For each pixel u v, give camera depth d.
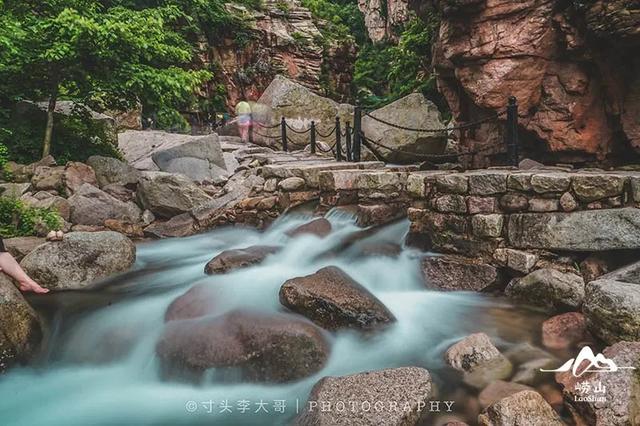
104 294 4.88
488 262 4.78
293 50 22.58
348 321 3.85
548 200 4.45
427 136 10.51
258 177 8.58
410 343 3.85
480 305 4.48
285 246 5.80
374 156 10.28
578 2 6.23
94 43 7.62
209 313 4.01
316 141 13.24
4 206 6.62
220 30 20.88
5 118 8.60
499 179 4.70
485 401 2.99
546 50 6.89
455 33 7.32
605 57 6.49
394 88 16.94
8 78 8.38
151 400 3.35
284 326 3.61
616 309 3.35
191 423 3.08
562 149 7.14
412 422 2.78
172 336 3.72
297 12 24.23
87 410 3.27
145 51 8.23
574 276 4.24
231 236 7.30
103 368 3.82
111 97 9.30
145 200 8.16
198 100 19.28
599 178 4.21
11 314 3.78
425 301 4.61
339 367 3.53
